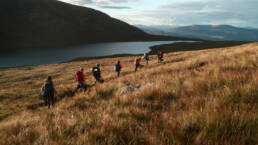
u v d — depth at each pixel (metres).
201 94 3.86
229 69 6.42
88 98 6.61
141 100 4.27
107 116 3.25
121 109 3.71
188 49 76.75
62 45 163.12
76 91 11.09
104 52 107.88
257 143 1.77
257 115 2.19
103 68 27.22
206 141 1.91
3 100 11.91
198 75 6.53
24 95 13.22
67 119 3.39
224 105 2.78
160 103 3.89
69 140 2.36
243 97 3.00
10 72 33.03
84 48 136.38
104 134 2.42
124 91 6.36
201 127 2.24
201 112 2.62
